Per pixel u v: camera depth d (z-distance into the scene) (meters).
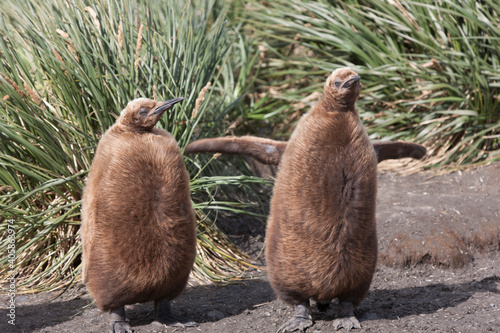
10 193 8.99
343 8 14.57
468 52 12.57
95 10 9.92
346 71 6.22
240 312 7.58
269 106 14.27
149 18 10.42
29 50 9.68
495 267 9.01
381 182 12.12
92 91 8.94
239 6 15.71
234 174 11.49
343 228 6.22
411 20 13.37
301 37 14.50
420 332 6.48
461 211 10.01
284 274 6.44
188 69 10.20
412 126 13.33
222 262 9.32
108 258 6.24
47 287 8.45
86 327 7.13
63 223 8.89
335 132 6.20
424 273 8.91
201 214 9.45
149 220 6.23
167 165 6.29
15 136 8.35
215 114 11.44
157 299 6.98
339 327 6.67
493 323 6.64
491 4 12.34
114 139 6.32
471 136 12.28
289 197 6.28
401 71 13.67
